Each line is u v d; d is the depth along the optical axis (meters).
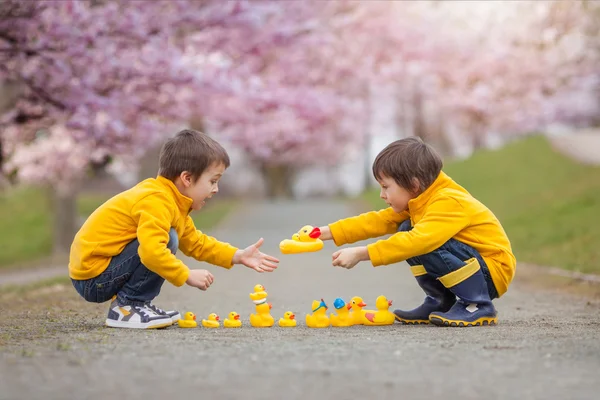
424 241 5.71
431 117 48.06
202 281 5.73
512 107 33.84
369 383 3.45
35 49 12.59
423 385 3.42
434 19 29.98
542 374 3.67
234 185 62.62
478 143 48.50
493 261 5.89
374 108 40.22
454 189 5.96
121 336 5.10
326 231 6.36
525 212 20.56
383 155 6.05
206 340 4.83
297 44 16.94
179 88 16.00
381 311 6.07
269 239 22.44
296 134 26.03
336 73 24.66
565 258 13.32
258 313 6.05
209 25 14.37
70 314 7.15
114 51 13.78
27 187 33.84
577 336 5.01
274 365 3.88
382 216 6.38
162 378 3.55
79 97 13.24
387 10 26.67
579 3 20.75
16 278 14.91
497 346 4.50
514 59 29.05
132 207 5.75
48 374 3.64
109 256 5.79
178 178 5.92
